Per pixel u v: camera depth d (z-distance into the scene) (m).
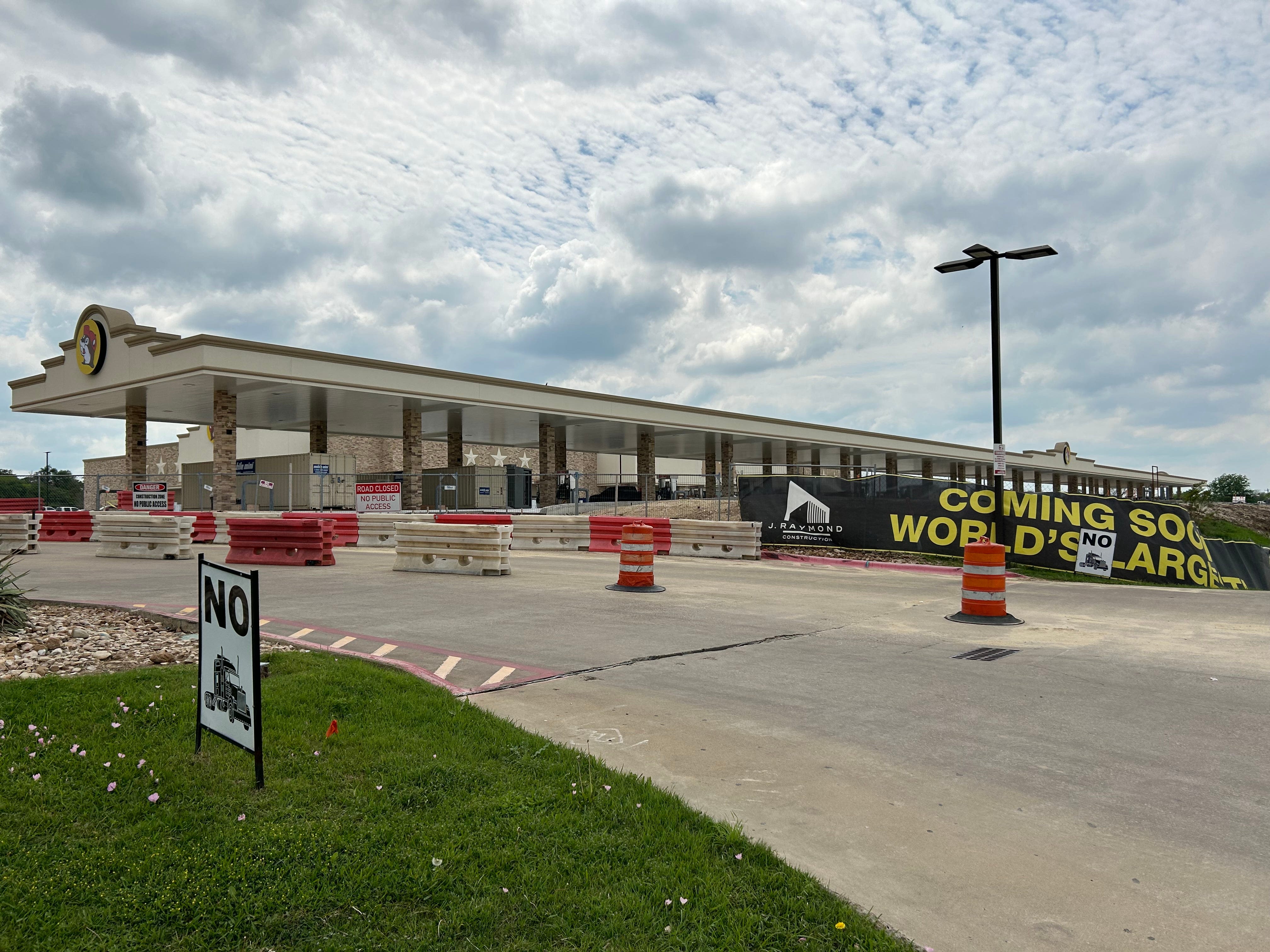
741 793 4.93
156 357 32.78
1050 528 20.12
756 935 3.28
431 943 3.19
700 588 14.87
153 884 3.54
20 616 8.86
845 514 22.56
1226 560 21.91
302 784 4.55
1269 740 6.10
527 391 42.38
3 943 3.10
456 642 9.39
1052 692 7.48
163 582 14.20
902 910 3.59
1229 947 3.36
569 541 23.41
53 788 4.38
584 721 6.36
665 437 58.06
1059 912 3.61
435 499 42.56
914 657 9.02
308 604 11.95
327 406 40.94
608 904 3.46
